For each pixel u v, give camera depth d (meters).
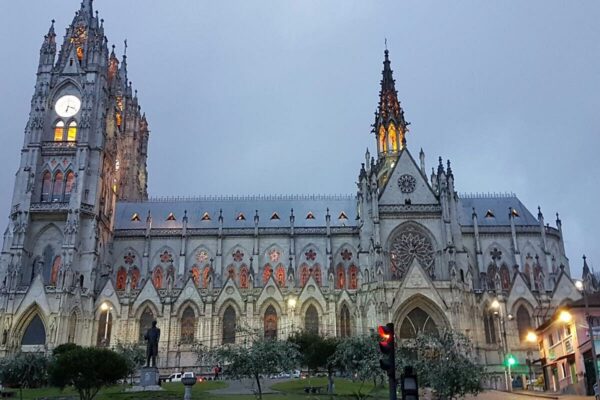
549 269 114.50
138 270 117.38
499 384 86.50
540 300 100.75
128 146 142.62
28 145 110.88
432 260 104.56
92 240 106.12
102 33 123.00
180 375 89.50
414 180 110.25
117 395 57.62
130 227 123.00
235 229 120.31
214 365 97.56
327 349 69.12
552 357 75.00
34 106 114.19
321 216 126.25
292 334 85.81
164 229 119.94
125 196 137.88
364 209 106.81
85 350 53.38
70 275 100.44
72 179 110.38
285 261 118.19
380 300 94.50
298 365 67.50
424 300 94.88
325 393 61.50
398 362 48.38
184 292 105.75
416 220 106.62
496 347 96.19
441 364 46.41
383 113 133.38
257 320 103.81
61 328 96.62
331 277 106.56
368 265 102.50
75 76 117.50
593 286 112.31
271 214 127.00
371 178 108.19
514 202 127.12
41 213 106.44
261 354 56.06
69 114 115.75
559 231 121.31
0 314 97.50
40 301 98.00
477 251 114.62
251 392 62.59
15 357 72.31
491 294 100.75
